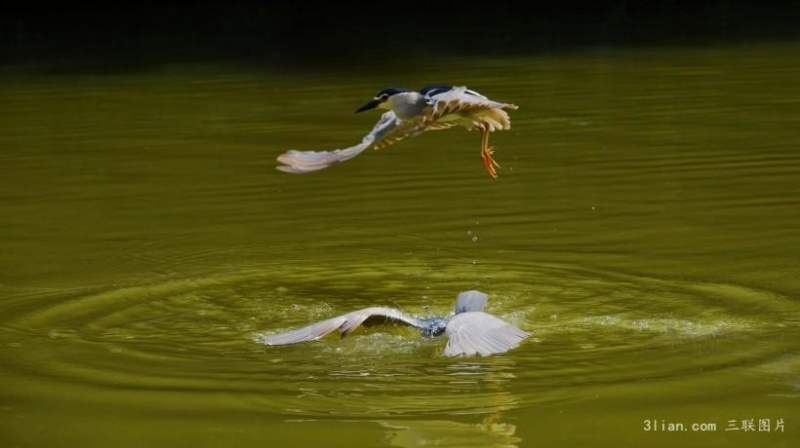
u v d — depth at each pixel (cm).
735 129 1816
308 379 916
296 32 3397
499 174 1605
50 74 2670
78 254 1294
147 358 974
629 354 954
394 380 911
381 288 1168
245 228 1388
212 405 866
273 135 1903
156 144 1861
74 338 1028
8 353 991
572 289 1131
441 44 3050
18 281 1198
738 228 1308
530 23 3447
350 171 1664
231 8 3912
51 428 834
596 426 813
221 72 2652
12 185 1611
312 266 1239
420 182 1588
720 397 859
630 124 1894
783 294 1091
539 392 877
